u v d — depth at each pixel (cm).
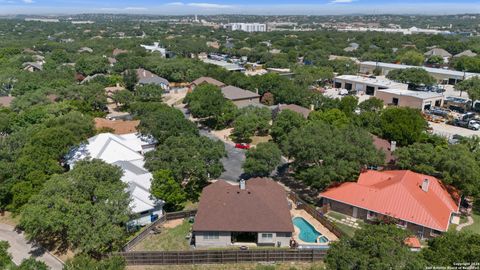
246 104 10006
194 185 5597
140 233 4291
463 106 10156
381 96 10956
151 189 4744
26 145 5453
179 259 3816
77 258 3331
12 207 4794
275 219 4153
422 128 6756
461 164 4844
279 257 3856
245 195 4388
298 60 19338
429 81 12194
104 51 19400
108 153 6006
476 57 16062
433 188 4881
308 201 5334
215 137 8119
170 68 13462
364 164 5309
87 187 4144
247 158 5534
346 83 13012
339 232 4350
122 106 10425
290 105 8962
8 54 17225
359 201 4738
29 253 4144
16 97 9194
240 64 17875
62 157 5844
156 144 6831
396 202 4559
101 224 3784
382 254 2741
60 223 3822
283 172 6328
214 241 4162
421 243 4259
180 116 6950
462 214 5025
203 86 9681
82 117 6881
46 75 11825
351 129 5716
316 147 5147
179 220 4741
